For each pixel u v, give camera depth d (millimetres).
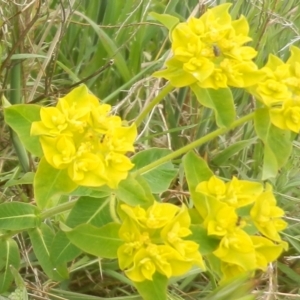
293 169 581
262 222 380
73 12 544
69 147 355
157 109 617
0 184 526
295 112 382
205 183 383
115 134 368
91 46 629
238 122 394
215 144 607
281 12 667
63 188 366
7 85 559
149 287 366
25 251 497
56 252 420
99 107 371
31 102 533
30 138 370
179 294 514
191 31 383
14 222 418
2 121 543
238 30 407
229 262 371
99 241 373
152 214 366
